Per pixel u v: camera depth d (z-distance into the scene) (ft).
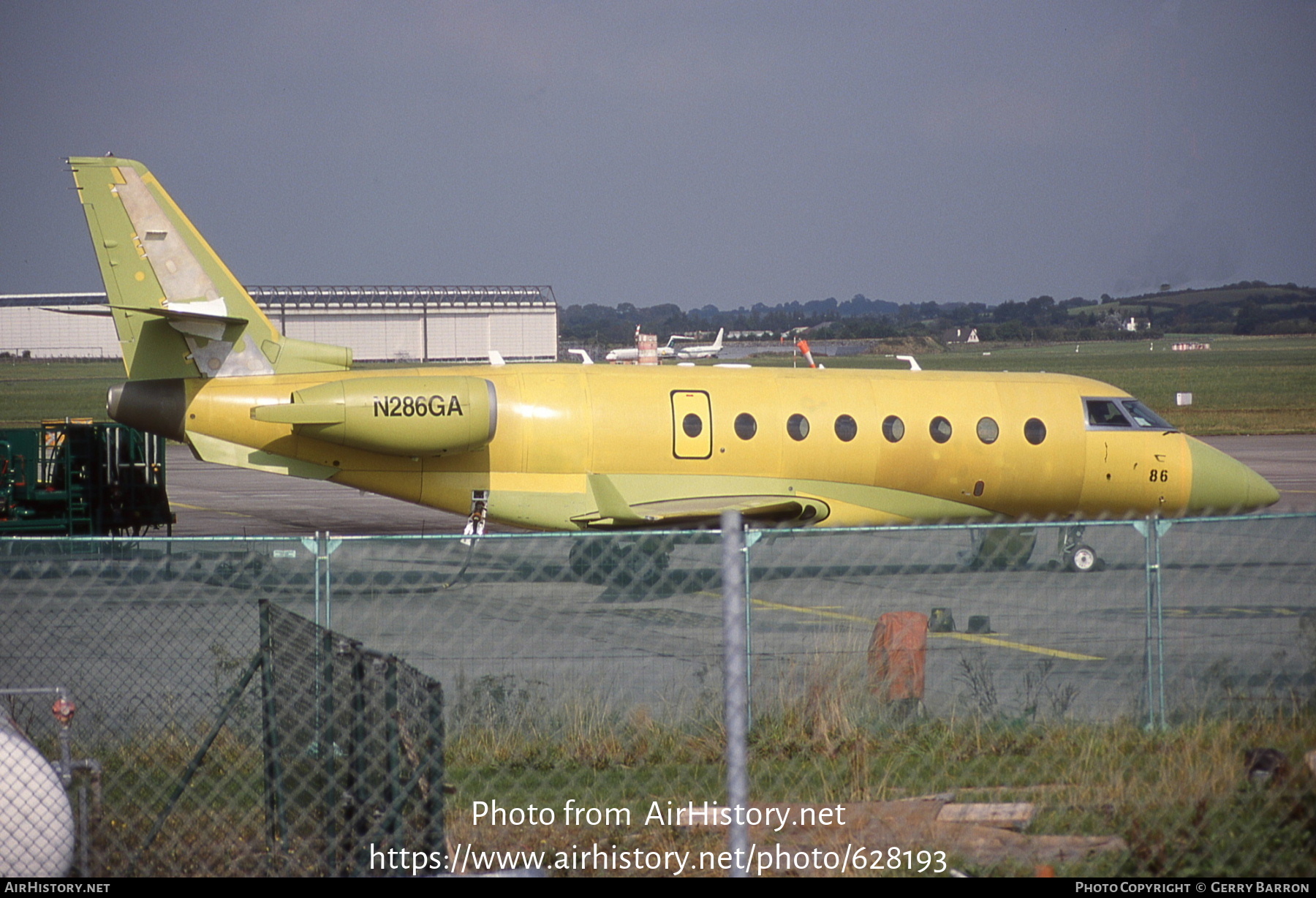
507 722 134.72
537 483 254.27
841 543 291.99
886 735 130.72
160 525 295.28
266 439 251.60
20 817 91.04
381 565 250.98
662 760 126.00
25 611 195.52
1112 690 149.69
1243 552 266.57
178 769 121.90
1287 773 110.83
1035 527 123.03
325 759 100.07
